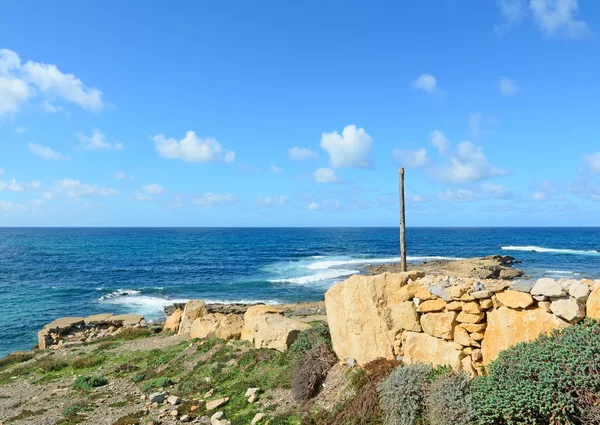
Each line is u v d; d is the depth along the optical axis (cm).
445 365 853
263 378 1232
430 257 7475
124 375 1580
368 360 1027
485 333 818
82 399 1334
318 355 1145
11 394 1498
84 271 5769
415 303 958
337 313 1147
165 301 3900
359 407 870
